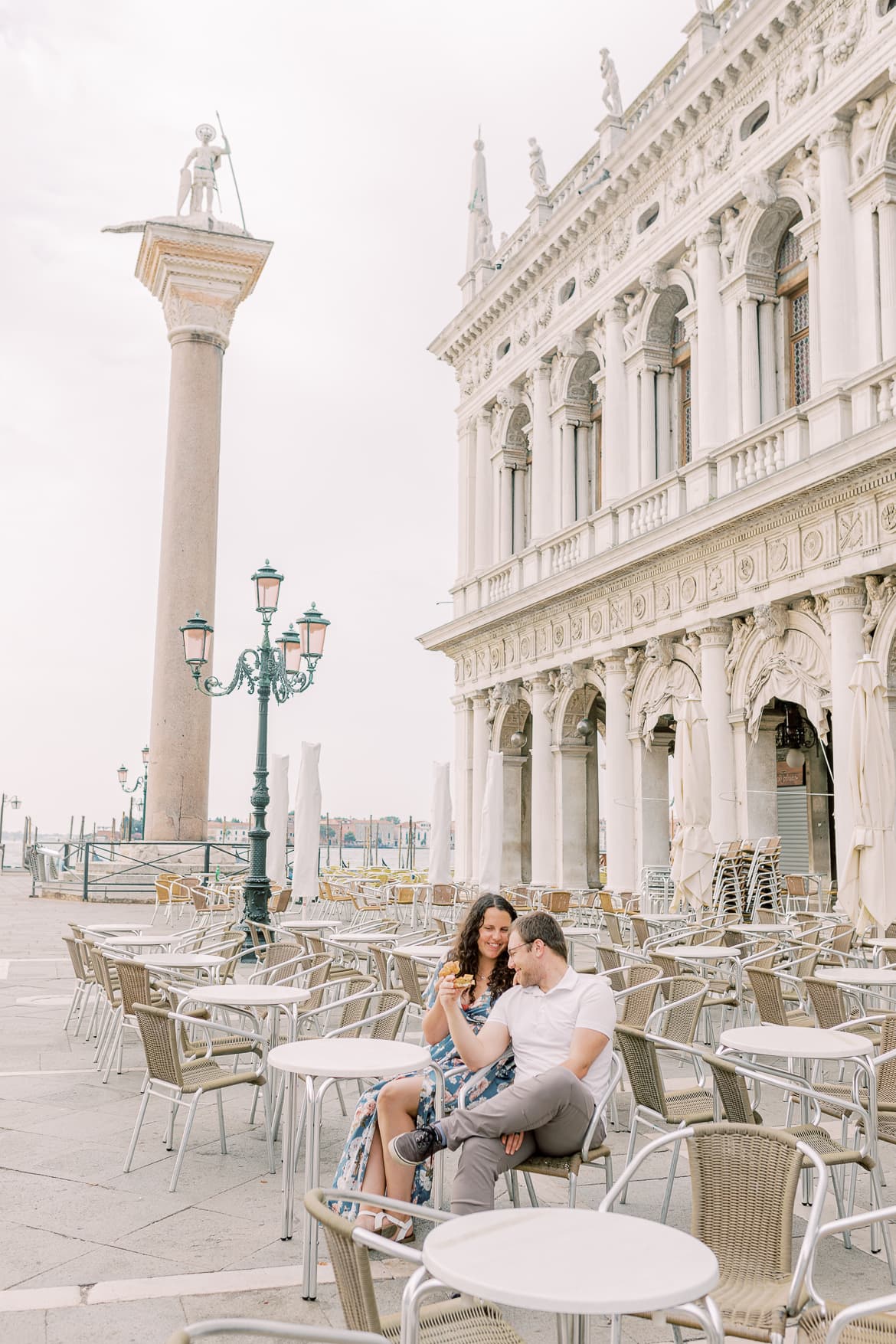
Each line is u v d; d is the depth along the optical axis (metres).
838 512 18.44
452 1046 6.30
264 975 10.66
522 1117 5.14
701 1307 3.22
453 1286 2.95
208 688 17.86
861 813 13.31
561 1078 5.25
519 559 30.75
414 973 10.21
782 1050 6.23
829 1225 3.90
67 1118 8.27
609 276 27.09
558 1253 3.15
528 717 32.28
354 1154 5.70
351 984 8.31
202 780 31.56
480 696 32.88
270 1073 7.30
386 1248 3.15
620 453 26.52
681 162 24.36
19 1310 4.93
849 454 17.52
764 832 20.92
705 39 23.94
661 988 9.56
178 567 31.80
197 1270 5.42
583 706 28.45
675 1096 7.01
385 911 23.06
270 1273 5.40
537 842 28.86
